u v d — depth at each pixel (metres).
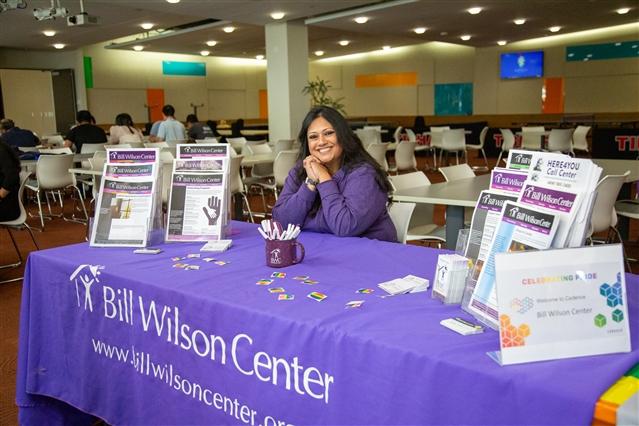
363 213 2.08
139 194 2.07
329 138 2.20
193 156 2.15
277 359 1.30
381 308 1.33
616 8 9.95
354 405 1.17
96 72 15.01
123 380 1.72
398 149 8.16
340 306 1.35
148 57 16.02
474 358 1.03
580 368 0.97
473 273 1.30
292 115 10.09
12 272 4.48
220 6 8.28
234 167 5.62
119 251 1.96
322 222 2.20
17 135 8.37
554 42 14.20
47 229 6.19
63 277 1.86
